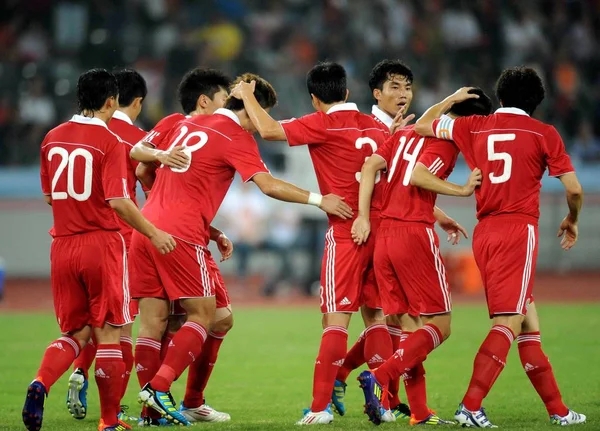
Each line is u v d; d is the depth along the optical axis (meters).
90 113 21.59
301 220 61.94
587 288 63.31
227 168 23.02
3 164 71.62
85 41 79.19
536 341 22.64
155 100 76.25
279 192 22.39
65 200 21.16
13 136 72.25
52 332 43.56
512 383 29.58
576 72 83.62
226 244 25.59
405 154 22.75
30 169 71.00
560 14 87.50
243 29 83.06
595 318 47.56
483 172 21.91
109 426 21.25
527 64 82.94
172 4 83.31
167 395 21.55
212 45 80.06
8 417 24.00
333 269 22.66
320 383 22.08
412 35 83.81
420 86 80.12
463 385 29.33
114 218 21.56
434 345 22.08
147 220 21.17
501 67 83.00
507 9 86.62
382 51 81.81
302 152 54.69
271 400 27.27
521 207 21.64
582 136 77.94
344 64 80.81
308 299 59.53
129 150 24.89
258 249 62.94
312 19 85.00
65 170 21.08
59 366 20.81
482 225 22.02
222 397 27.80
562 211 71.69
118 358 21.41
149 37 80.69
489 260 21.67
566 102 80.19
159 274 22.52
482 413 21.23
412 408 22.39
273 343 40.12
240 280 63.56
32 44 80.19
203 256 22.53
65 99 75.19
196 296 22.30
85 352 23.66
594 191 71.81
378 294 23.48
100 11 81.06
